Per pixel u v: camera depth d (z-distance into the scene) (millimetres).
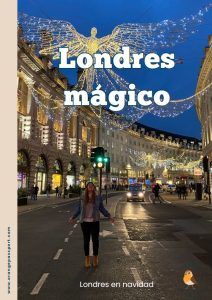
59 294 6195
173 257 9453
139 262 8805
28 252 10188
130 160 107562
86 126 74375
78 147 67812
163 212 24250
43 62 51406
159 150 125938
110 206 26969
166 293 6250
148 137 121188
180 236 13352
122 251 10297
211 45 40312
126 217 20484
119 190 83875
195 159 143500
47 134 52750
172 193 62094
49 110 53656
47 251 10336
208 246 11211
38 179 50500
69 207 30375
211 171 40469
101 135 86875
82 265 8484
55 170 56938
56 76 56656
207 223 17766
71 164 65125
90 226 8312
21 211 25469
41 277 7352
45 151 51312
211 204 31266
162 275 7523
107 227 15969
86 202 8367
